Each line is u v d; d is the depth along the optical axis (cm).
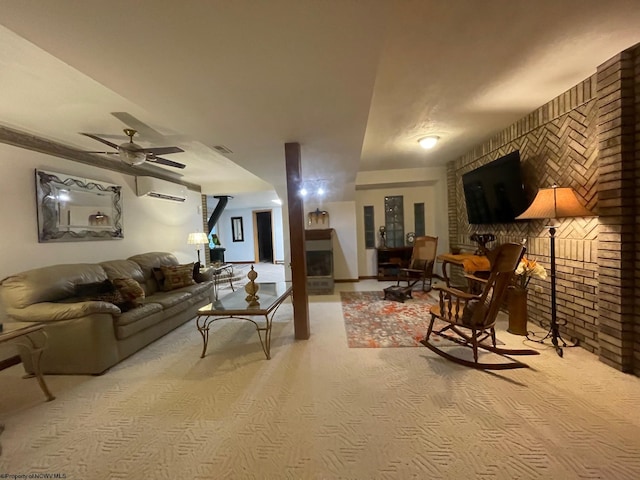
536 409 179
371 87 185
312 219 616
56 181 327
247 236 1068
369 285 579
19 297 254
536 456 144
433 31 175
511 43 190
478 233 454
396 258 625
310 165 402
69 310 245
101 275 331
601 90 222
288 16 121
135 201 458
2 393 222
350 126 252
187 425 178
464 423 170
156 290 410
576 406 180
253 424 177
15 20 117
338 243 616
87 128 294
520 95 271
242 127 251
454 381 215
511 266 225
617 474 133
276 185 579
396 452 151
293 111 219
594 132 238
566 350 254
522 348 262
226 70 162
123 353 273
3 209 278
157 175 516
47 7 111
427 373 229
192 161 450
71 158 351
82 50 140
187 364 263
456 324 244
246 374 239
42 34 127
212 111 217
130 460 152
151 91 185
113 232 409
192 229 621
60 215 331
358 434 165
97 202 383
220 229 1079
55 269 288
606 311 227
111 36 130
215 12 117
